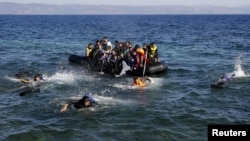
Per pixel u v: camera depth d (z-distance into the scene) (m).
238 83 18.88
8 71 22.12
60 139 11.28
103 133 11.73
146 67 20.64
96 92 17.00
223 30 75.31
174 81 19.52
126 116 13.34
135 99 15.73
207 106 14.77
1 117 13.23
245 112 13.94
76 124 12.47
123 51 22.17
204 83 19.06
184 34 61.81
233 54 31.83
